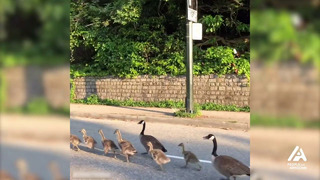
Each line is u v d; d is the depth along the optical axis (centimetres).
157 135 796
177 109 1134
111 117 1069
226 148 663
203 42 1291
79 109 1187
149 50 1302
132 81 1321
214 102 1166
